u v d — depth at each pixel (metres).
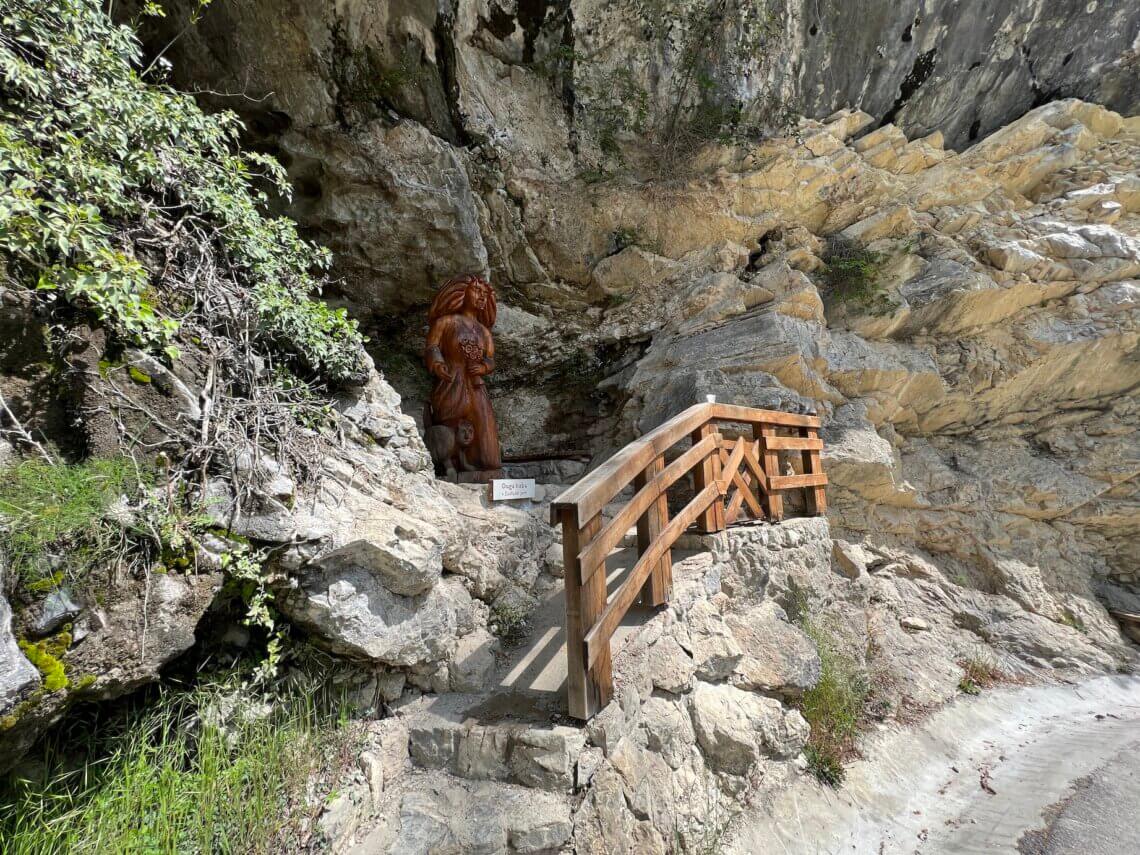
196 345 2.09
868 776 3.19
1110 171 6.57
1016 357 5.89
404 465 2.91
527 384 6.71
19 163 1.49
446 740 2.17
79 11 1.85
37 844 1.48
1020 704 4.52
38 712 1.38
